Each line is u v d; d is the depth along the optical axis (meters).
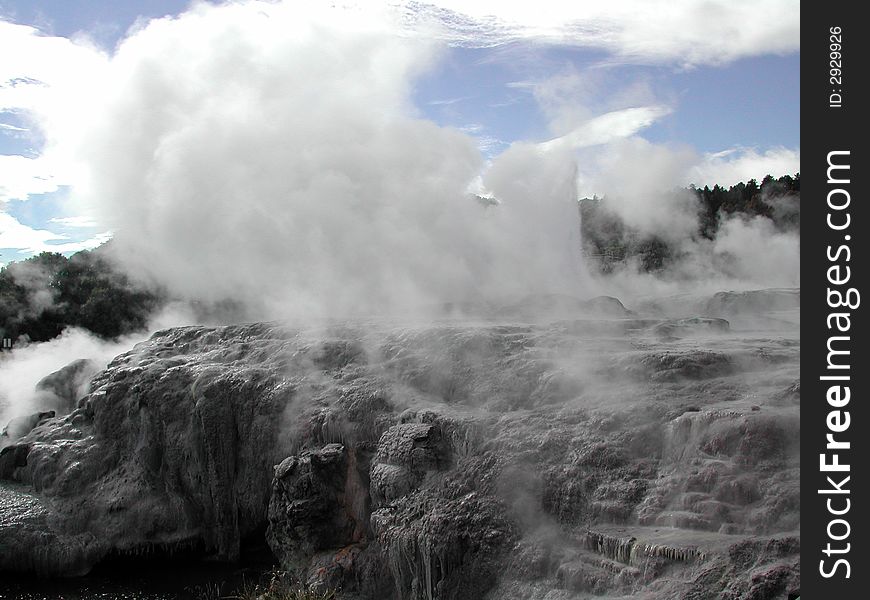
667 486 20.55
